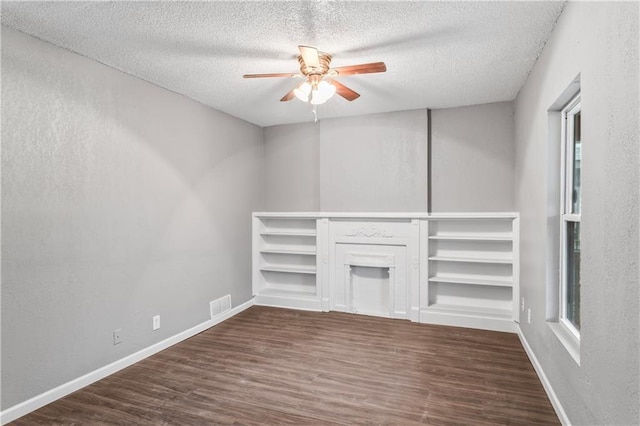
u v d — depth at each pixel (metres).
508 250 4.37
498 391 2.73
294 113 4.67
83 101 2.89
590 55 1.76
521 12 2.29
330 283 4.91
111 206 3.11
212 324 4.32
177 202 3.82
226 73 3.31
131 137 3.30
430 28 2.51
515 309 4.02
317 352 3.52
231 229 4.72
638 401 1.31
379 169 4.67
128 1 2.16
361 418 2.39
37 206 2.58
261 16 2.36
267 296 5.18
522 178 3.68
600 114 1.64
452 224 4.59
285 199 5.29
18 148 2.47
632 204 1.34
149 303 3.48
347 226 4.83
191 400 2.64
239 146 4.88
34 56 2.57
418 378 2.96
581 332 1.90
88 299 2.92
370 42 2.72
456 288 4.61
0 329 2.38
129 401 2.64
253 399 2.65
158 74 3.31
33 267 2.56
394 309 4.62
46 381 2.62
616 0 1.47
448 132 4.49
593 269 1.73
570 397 2.14
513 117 4.21
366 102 4.23
